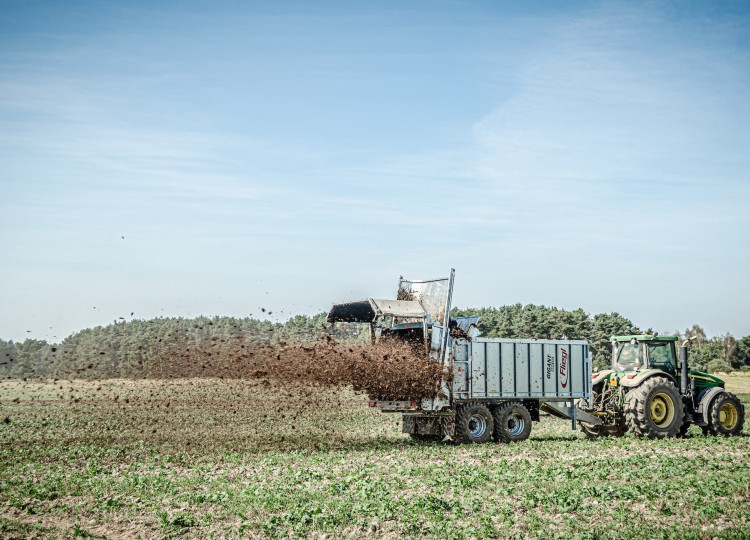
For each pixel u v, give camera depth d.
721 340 95.38
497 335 74.88
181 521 9.53
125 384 29.48
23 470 13.82
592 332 74.94
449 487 11.76
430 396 17.59
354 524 9.42
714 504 10.16
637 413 19.19
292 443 18.02
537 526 9.20
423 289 19.23
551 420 26.59
